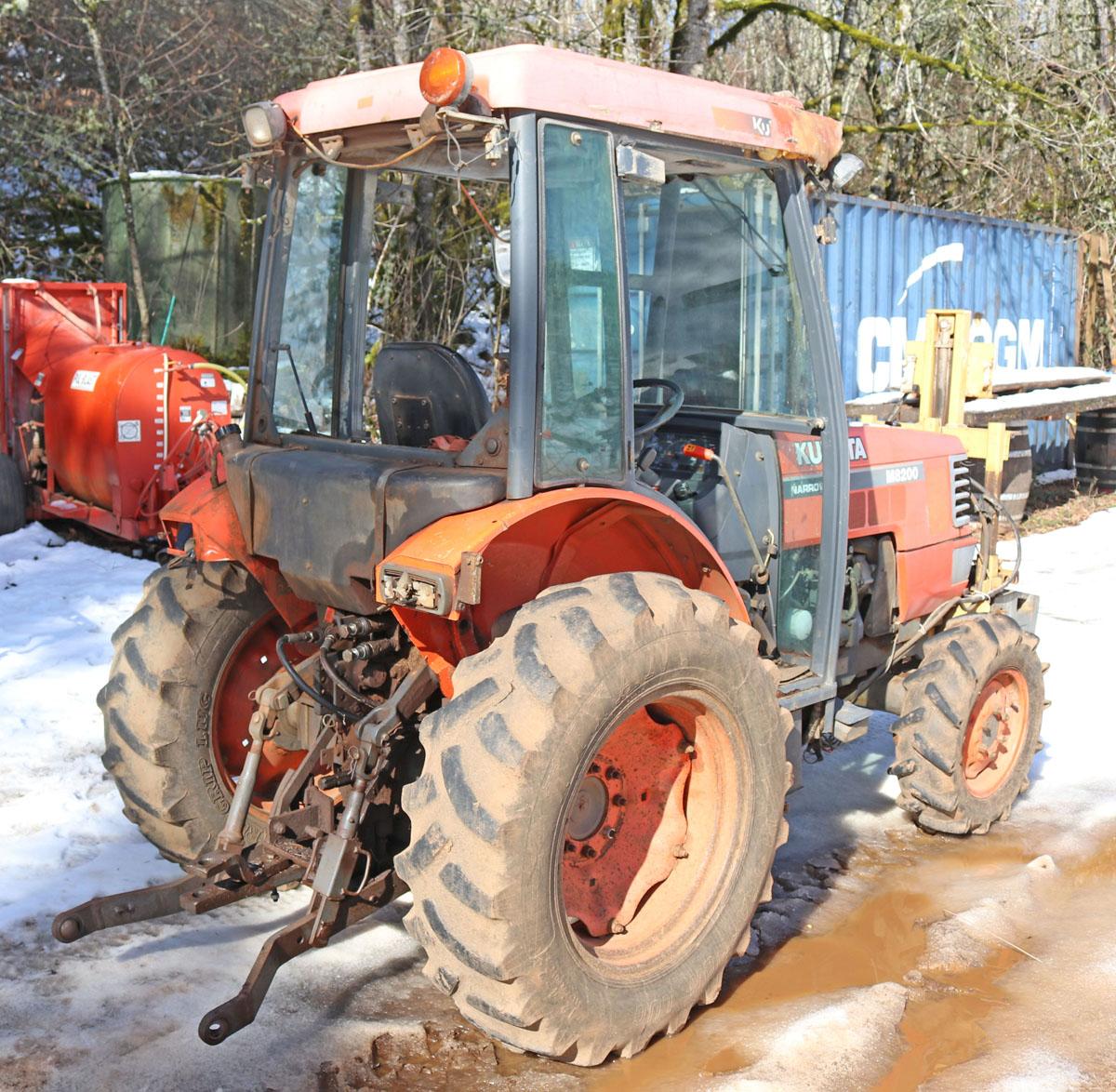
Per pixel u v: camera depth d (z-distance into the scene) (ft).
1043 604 24.06
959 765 13.32
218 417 24.93
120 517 24.75
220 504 10.67
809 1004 10.14
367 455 9.78
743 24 39.73
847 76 48.93
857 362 34.53
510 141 8.70
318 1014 9.71
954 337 23.65
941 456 14.92
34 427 27.30
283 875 10.25
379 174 11.02
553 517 9.27
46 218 43.34
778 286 11.57
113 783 14.23
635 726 9.76
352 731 9.68
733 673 9.53
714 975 9.71
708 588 10.41
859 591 13.64
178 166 44.52
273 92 43.19
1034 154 51.26
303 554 9.57
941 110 51.67
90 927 9.16
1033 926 11.70
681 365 12.34
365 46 33.09
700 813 9.98
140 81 40.75
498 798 8.05
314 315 10.87
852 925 11.68
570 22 35.58
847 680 13.92
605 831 9.84
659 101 9.55
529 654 8.38
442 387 10.30
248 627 11.10
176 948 10.68
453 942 8.22
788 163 11.03
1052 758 16.22
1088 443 39.19
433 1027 9.63
